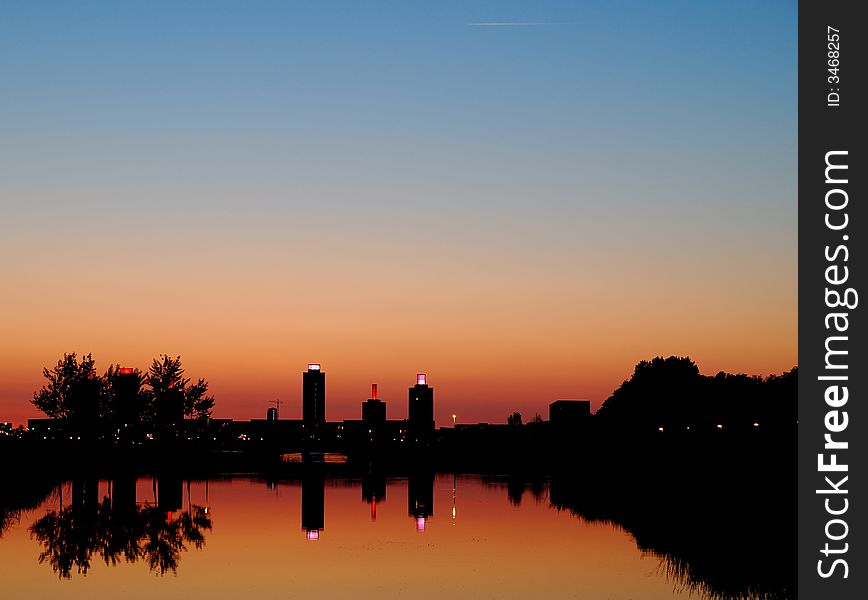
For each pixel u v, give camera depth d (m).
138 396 180.62
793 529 61.44
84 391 172.75
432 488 108.31
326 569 49.22
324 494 98.06
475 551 55.28
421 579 46.34
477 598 41.91
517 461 186.75
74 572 49.16
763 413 166.00
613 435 192.62
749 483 94.19
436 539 60.59
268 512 78.12
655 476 118.56
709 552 54.03
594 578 46.19
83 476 130.38
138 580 46.66
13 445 172.38
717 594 41.81
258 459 189.75
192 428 187.75
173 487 108.69
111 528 67.44
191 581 46.25
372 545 57.84
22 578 47.53
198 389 186.38
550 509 80.50
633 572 47.75
